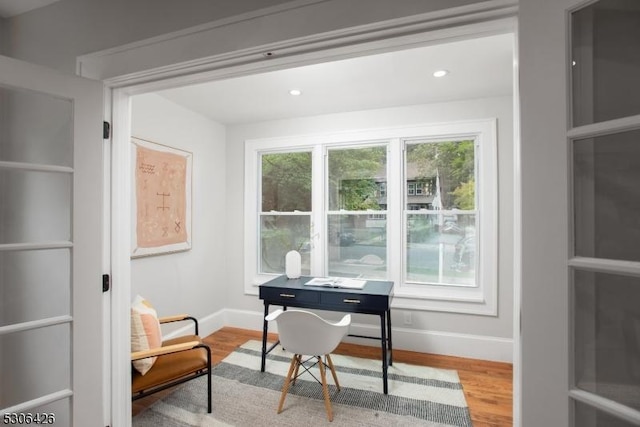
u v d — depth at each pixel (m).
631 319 0.79
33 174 1.42
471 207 3.08
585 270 0.80
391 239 3.25
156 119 2.89
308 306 2.69
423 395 2.34
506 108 2.92
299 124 3.57
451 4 0.98
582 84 0.82
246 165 3.77
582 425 0.82
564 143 0.81
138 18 1.43
